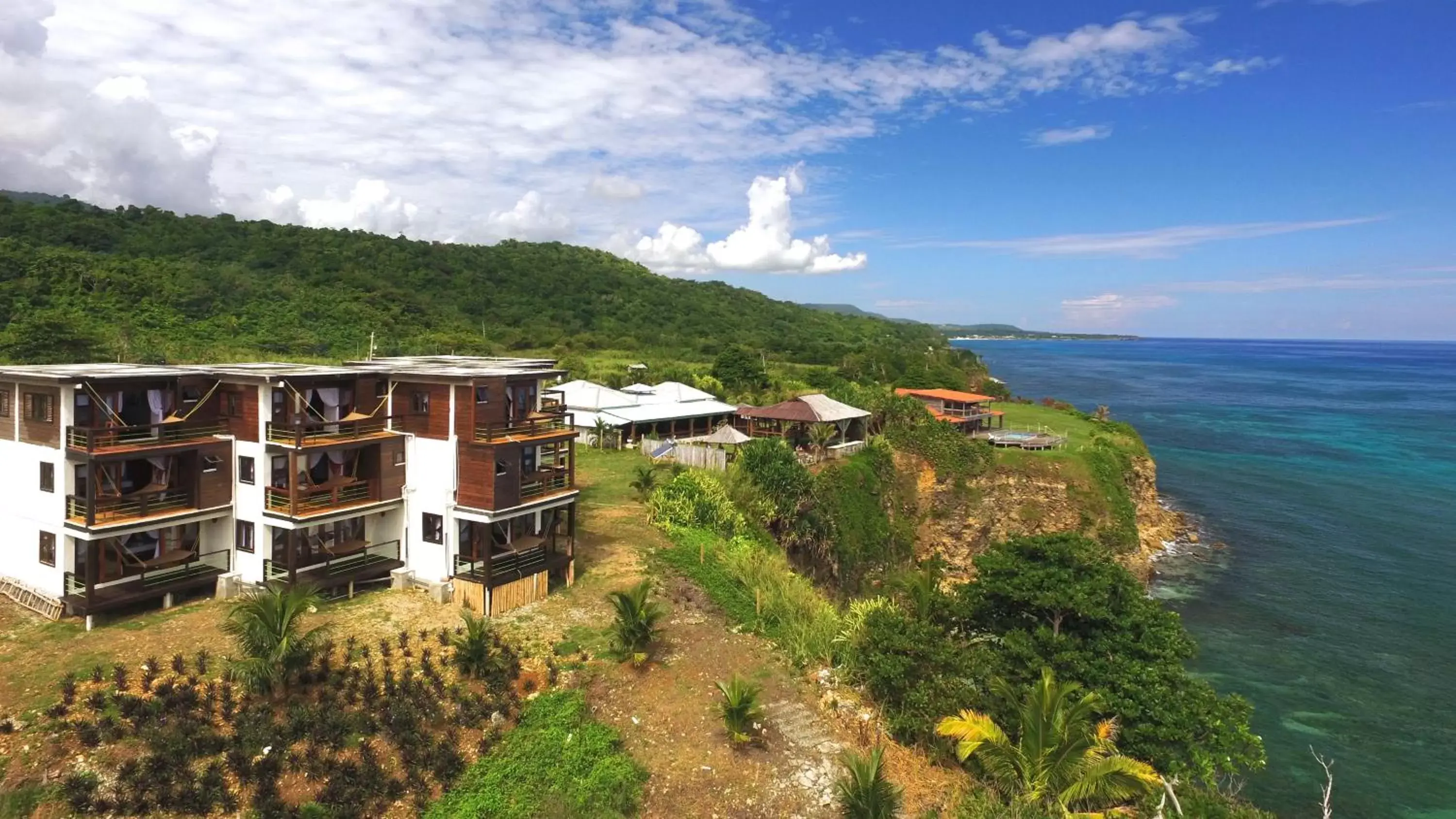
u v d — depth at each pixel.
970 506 60.72
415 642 25.77
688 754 22.80
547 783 20.42
